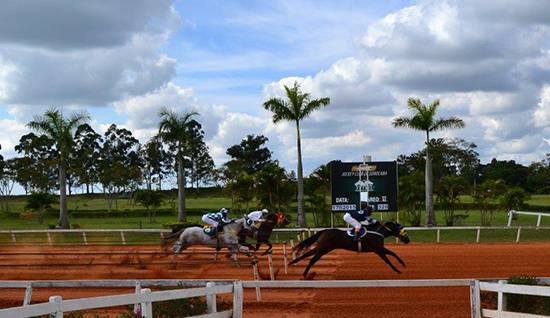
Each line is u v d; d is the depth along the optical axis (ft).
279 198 134.62
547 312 34.06
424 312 38.99
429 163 121.70
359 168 101.30
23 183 251.60
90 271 63.00
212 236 61.62
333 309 40.57
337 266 63.52
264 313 40.19
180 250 62.64
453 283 32.96
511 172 287.69
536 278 35.29
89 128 366.84
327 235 52.70
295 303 42.37
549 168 280.92
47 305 22.62
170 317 34.14
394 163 101.45
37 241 104.27
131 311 32.86
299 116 119.03
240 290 33.53
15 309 21.15
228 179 223.10
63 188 136.56
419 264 63.41
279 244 91.86
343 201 101.19
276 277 56.54
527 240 101.30
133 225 170.19
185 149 138.10
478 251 76.54
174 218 198.18
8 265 61.31
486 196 146.10
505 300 32.45
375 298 44.47
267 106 119.14
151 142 138.31
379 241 52.80
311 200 132.87
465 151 263.29
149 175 358.64
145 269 63.77
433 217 120.88
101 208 253.03
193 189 334.65
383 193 100.99
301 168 118.93
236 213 178.91
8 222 194.39
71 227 148.15
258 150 342.03
